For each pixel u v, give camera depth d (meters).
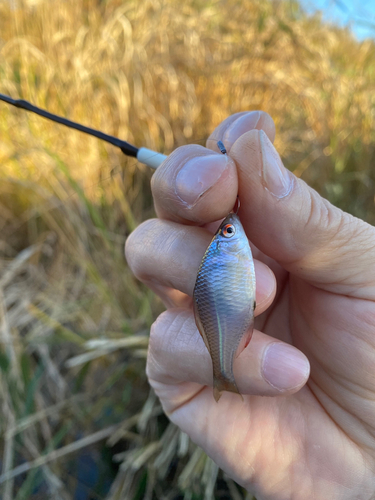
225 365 0.10
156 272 0.11
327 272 0.10
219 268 0.10
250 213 0.10
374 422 0.11
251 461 0.12
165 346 0.11
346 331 0.11
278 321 0.14
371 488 0.11
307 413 0.12
